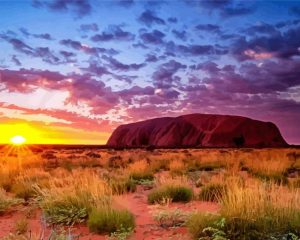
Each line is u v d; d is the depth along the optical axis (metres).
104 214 6.76
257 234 5.73
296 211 6.23
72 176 11.71
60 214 7.36
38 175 12.93
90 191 8.23
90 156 32.72
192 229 6.08
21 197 9.93
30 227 7.06
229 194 6.79
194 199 9.48
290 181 11.62
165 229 6.68
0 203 8.56
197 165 19.83
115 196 8.91
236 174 13.48
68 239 5.41
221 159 21.34
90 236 6.45
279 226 5.91
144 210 8.38
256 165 15.88
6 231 6.84
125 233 6.15
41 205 8.22
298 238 5.51
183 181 10.68
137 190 11.41
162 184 10.01
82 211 7.26
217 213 6.36
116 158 26.22
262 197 6.48
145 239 6.20
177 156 27.67
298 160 21.28
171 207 8.55
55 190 8.46
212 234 5.84
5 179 12.67
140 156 29.27
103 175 13.01
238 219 5.93
